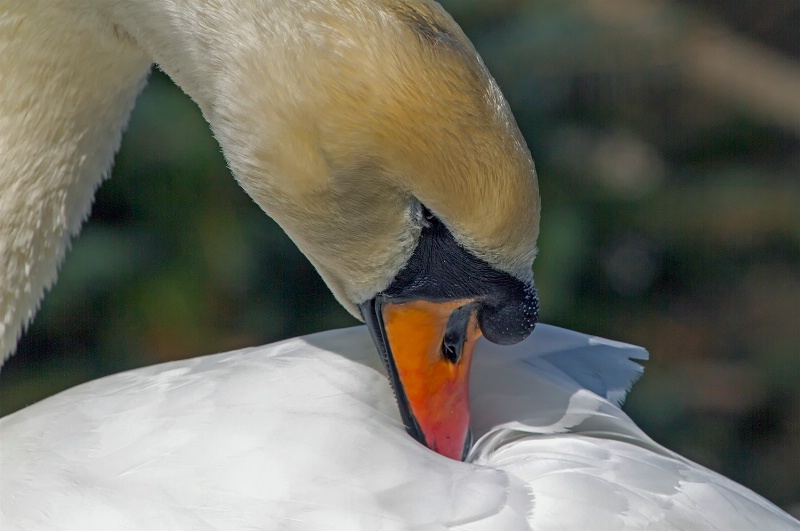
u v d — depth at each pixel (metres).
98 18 4.05
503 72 5.04
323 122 4.00
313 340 4.04
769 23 6.09
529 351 4.04
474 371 4.04
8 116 4.07
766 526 3.99
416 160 3.99
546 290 4.91
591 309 5.31
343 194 4.01
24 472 3.98
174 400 3.99
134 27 4.04
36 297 4.09
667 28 5.73
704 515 3.98
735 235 5.69
